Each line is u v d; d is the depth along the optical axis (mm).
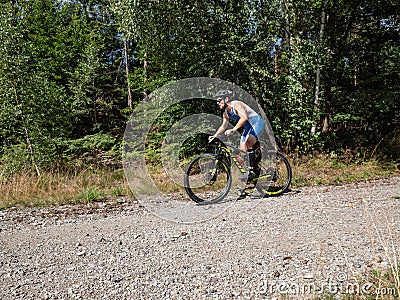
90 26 23656
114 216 5941
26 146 11234
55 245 4465
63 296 3096
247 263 3654
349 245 4008
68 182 8875
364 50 12477
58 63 19812
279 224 4965
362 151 10703
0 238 4855
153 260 3846
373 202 6078
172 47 10430
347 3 10852
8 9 11086
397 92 11719
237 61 10211
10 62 10578
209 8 10219
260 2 10438
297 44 10312
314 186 7906
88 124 19250
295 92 10359
